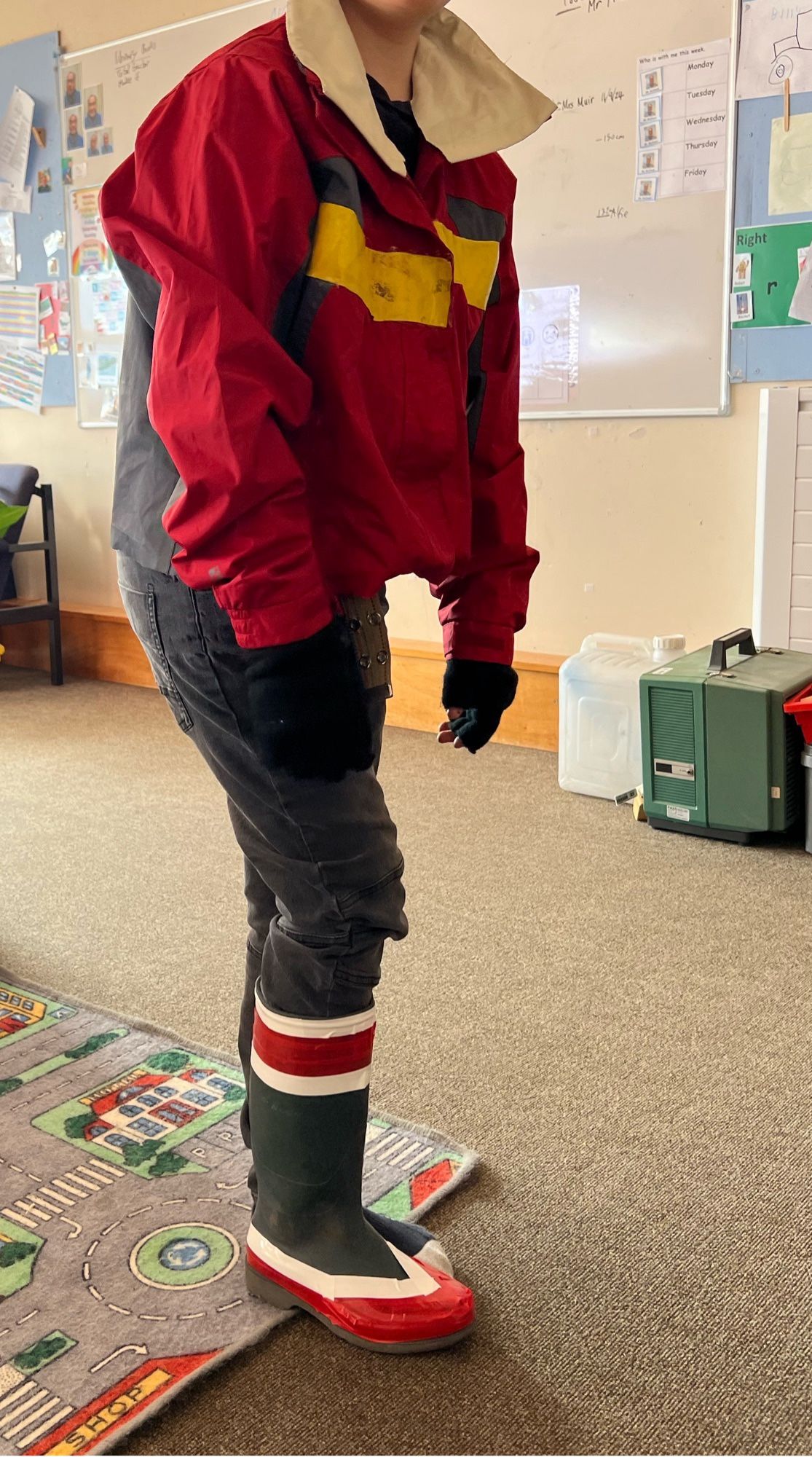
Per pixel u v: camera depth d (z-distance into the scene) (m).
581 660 3.21
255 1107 1.24
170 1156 1.55
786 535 3.06
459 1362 1.19
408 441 1.10
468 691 1.35
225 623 1.07
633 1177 1.51
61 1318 1.25
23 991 2.05
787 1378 1.17
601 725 3.16
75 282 4.84
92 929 2.34
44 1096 1.71
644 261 3.36
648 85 3.27
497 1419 1.12
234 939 2.28
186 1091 1.71
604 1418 1.12
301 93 1.00
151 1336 1.22
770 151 3.10
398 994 2.04
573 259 3.49
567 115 3.42
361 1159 1.26
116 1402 1.12
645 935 2.29
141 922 2.37
